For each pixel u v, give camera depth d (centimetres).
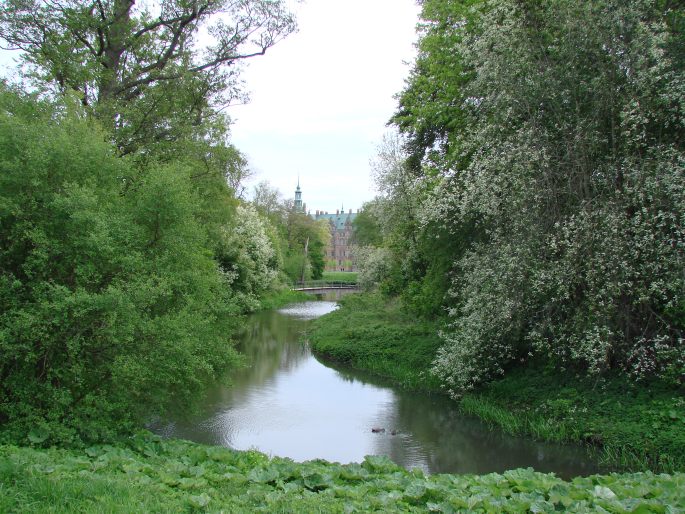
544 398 1195
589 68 1091
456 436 1137
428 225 1678
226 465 653
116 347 723
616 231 953
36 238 679
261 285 4081
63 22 1321
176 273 809
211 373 877
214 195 1706
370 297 3191
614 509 496
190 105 1573
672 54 1030
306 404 1414
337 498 526
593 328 1025
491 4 1200
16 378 692
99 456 605
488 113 1307
